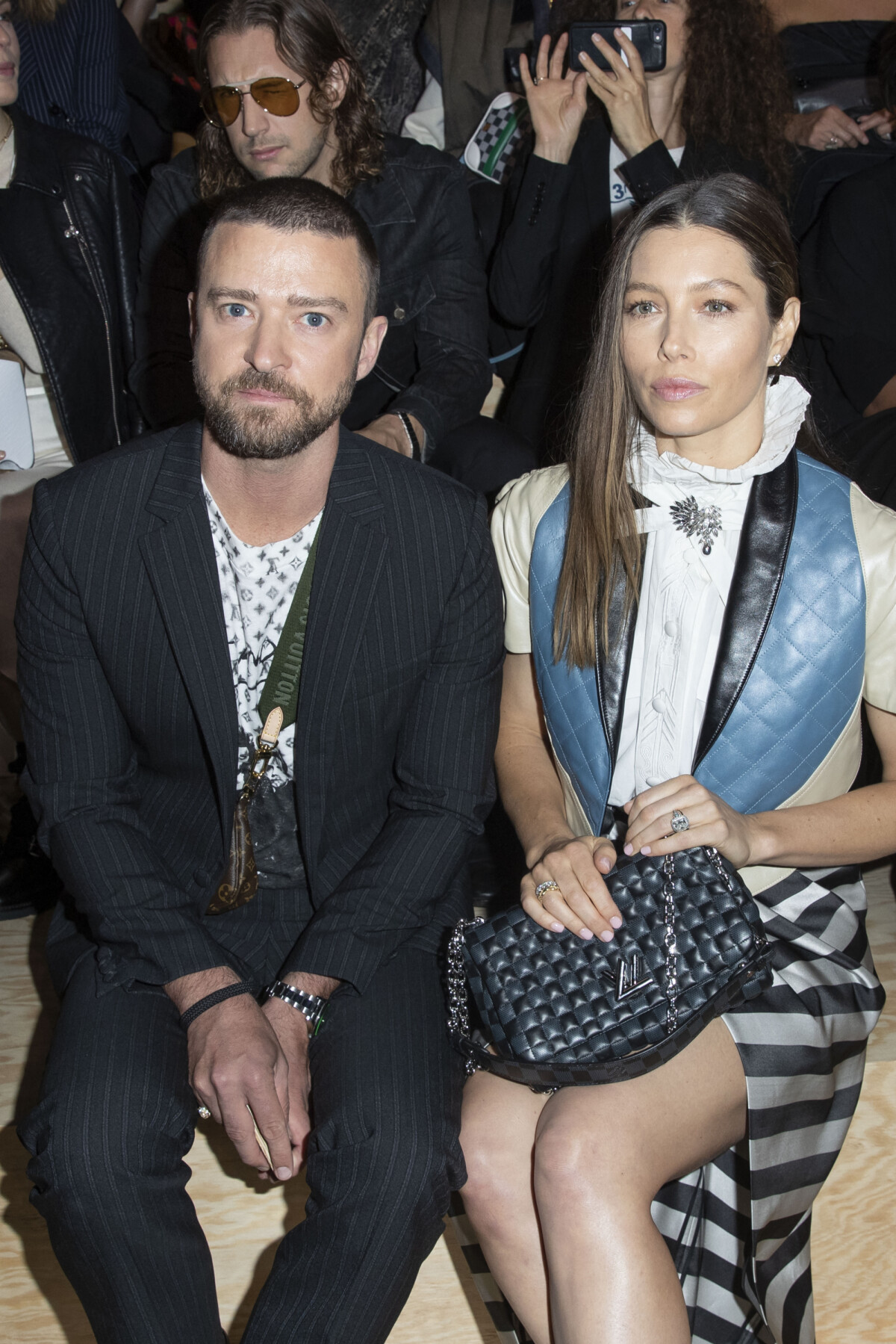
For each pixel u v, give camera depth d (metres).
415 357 2.43
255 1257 1.54
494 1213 1.30
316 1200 1.24
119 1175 1.19
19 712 2.38
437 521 1.40
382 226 2.35
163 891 1.37
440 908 1.53
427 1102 1.25
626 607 1.44
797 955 1.40
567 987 1.27
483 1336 1.49
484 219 2.78
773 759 1.41
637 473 1.43
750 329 1.33
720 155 2.54
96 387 2.48
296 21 2.10
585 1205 1.19
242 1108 1.24
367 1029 1.33
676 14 2.49
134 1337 1.19
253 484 1.32
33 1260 1.50
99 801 1.41
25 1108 1.64
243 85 2.12
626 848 1.33
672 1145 1.26
